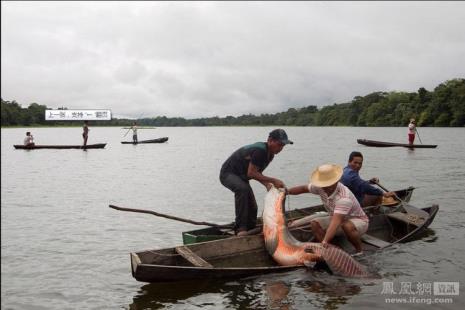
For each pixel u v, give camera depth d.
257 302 6.58
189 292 7.01
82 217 12.85
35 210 13.92
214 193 16.78
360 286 7.05
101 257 9.13
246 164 8.81
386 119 109.06
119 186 18.95
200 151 41.12
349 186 9.63
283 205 8.52
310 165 25.97
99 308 6.67
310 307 6.35
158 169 25.36
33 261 8.86
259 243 8.53
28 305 6.82
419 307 6.28
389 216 10.39
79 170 25.08
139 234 10.93
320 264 7.72
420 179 18.53
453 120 64.50
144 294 7.05
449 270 7.68
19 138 73.50
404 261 8.16
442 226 10.62
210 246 8.07
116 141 65.62
